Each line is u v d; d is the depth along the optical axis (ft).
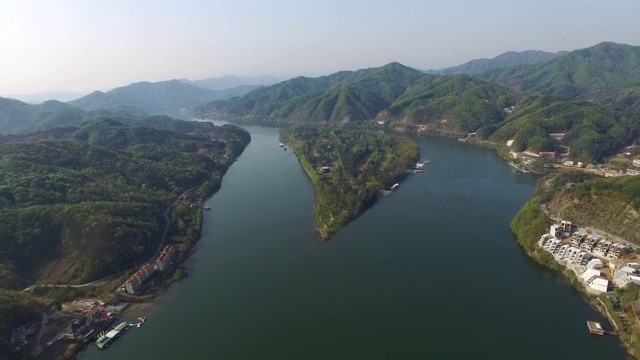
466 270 484.33
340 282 474.08
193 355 371.76
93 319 419.95
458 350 359.46
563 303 411.54
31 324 413.80
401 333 384.68
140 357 373.20
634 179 510.17
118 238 532.32
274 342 381.40
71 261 511.40
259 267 517.96
